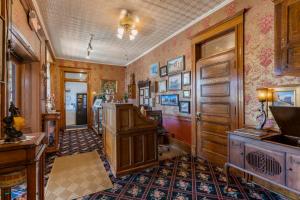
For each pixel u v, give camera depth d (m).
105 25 3.87
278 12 1.92
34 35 3.16
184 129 4.13
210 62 3.35
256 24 2.54
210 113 3.36
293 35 1.78
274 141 1.97
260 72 2.50
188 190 2.38
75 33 4.34
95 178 2.76
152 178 2.74
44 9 3.20
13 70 3.03
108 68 7.89
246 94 2.70
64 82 7.00
